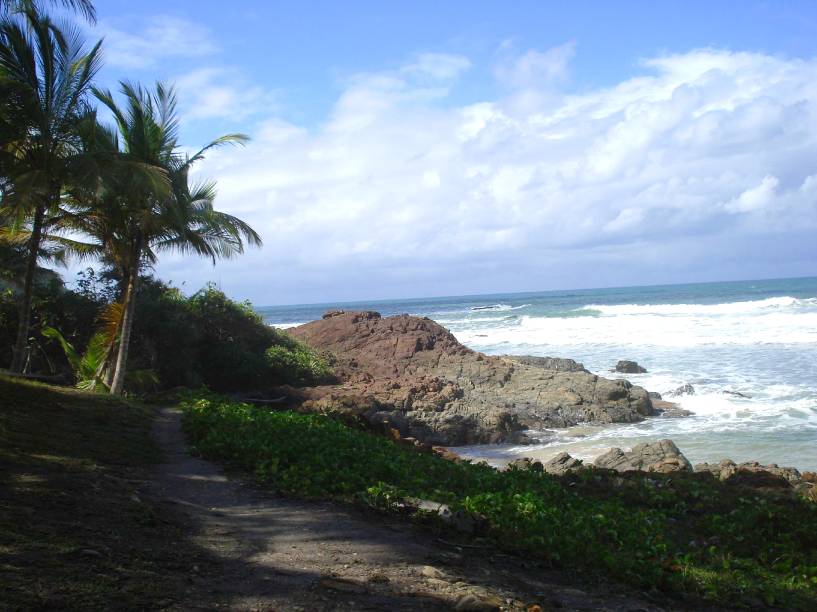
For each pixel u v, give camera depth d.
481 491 10.06
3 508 6.25
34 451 9.64
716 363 36.16
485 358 34.91
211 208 22.11
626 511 9.93
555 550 7.22
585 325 57.62
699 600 6.49
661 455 16.48
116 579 4.96
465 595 5.45
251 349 32.31
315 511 8.26
